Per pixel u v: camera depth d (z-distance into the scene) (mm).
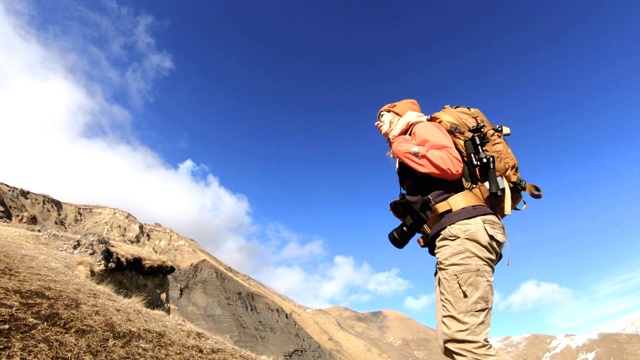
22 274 6703
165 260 22328
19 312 4371
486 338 2006
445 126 2471
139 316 6766
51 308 4973
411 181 2500
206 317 92875
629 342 187250
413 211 2443
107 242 16844
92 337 4445
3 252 8352
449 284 2127
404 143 2422
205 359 5535
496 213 2367
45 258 10500
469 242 2115
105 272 14000
